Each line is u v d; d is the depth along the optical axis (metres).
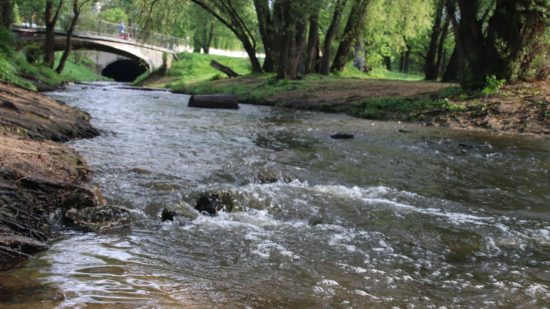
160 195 6.37
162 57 55.56
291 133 12.90
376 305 3.63
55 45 47.84
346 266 4.37
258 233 5.17
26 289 3.53
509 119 14.38
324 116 17.97
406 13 35.84
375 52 47.25
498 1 17.22
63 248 4.43
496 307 3.67
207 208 5.86
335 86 24.66
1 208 4.74
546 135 12.95
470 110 15.64
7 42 28.08
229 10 35.06
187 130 12.63
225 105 20.23
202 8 37.78
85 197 5.45
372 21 35.41
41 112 9.95
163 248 4.61
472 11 17.48
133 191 6.48
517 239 5.26
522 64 17.33
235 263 4.32
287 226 5.45
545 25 16.84
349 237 5.17
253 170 7.88
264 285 3.88
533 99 15.47
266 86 27.69
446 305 3.68
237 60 57.84
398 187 7.49
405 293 3.87
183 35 66.38
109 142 10.01
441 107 16.38
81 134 10.38
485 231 5.49
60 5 40.16
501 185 7.75
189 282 3.85
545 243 5.16
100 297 3.45
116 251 4.45
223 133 12.41
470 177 8.23
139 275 3.92
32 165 6.05
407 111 17.08
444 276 4.25
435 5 34.75
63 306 3.25
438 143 11.50
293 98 23.25
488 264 4.55
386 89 22.19
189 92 31.66
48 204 5.25
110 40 50.50
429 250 4.88
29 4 42.00
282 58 29.14
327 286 3.92
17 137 7.69
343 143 11.37
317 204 6.29
